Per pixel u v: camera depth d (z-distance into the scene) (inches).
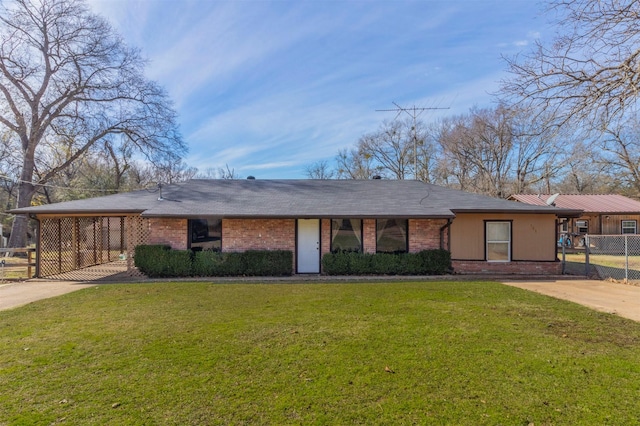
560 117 240.5
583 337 204.8
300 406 128.9
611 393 138.6
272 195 543.2
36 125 799.7
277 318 247.0
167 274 455.5
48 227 503.8
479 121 1155.9
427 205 494.3
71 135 835.4
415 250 491.2
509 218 502.9
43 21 774.5
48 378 152.8
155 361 170.9
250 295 330.6
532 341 197.3
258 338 203.9
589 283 406.9
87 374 156.6
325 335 208.7
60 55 804.6
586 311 266.1
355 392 139.3
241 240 488.1
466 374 155.2
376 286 376.2
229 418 121.0
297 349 185.8
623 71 207.6
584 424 117.3
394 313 258.7
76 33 796.0
